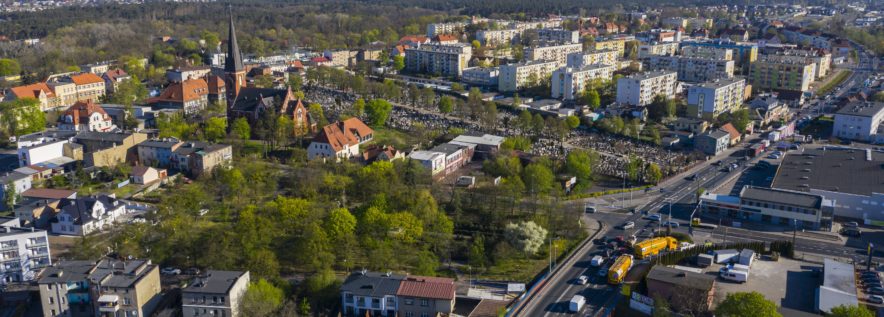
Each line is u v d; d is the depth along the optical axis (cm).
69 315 19400
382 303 19150
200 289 18400
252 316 18362
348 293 19250
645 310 18750
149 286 19450
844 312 16588
